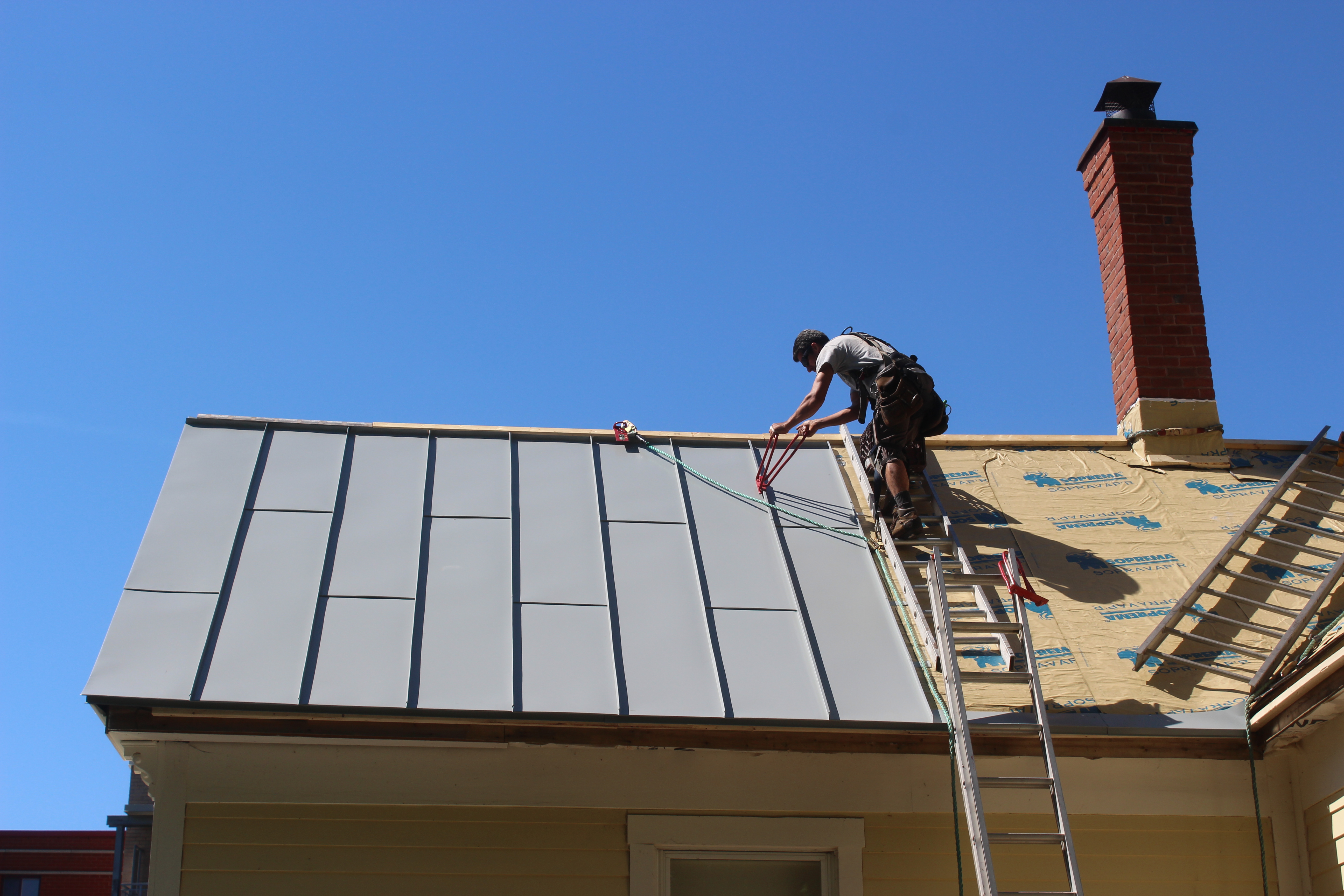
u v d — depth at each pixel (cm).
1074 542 789
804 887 621
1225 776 641
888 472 757
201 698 569
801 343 835
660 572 697
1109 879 620
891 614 680
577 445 816
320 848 591
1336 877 605
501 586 670
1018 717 616
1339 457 869
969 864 618
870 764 630
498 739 600
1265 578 748
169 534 680
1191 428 895
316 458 764
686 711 593
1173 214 965
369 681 592
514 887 594
